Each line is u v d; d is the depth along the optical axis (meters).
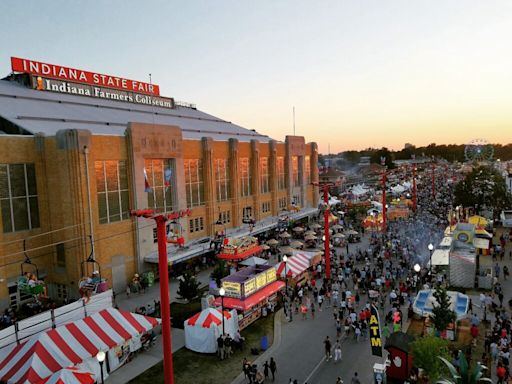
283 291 39.56
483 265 43.53
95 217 40.91
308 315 34.47
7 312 34.62
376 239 58.16
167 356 21.20
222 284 33.66
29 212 39.12
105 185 42.50
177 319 34.47
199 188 57.09
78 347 24.16
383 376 22.45
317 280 43.47
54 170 39.88
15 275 37.50
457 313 29.91
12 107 47.38
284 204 79.31
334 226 66.12
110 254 42.50
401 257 48.81
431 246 40.56
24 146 38.75
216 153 60.78
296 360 26.80
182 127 70.75
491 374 23.62
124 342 27.14
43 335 23.66
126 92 71.19
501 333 25.89
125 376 25.50
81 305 27.86
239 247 47.38
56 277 40.62
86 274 39.41
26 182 38.91
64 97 58.84
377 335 23.78
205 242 52.94
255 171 69.44
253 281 33.91
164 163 50.41
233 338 29.44
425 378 23.39
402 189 114.69
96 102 63.22
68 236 39.53
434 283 39.88
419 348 22.14
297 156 83.56
